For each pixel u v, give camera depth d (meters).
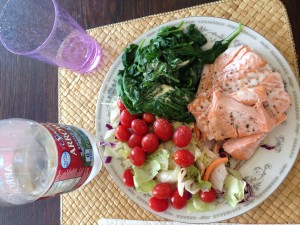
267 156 0.32
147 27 0.39
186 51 0.34
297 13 0.34
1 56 0.44
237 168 0.33
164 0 0.39
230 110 0.31
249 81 0.32
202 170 0.32
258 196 0.31
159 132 0.33
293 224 0.31
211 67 0.34
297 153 0.31
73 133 0.33
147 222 0.35
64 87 0.41
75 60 0.40
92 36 0.41
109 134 0.36
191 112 0.33
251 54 0.31
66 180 0.31
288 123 0.31
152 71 0.34
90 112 0.40
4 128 0.35
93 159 0.35
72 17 0.42
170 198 0.33
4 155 0.32
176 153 0.32
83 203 0.38
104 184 0.38
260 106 0.30
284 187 0.32
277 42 0.34
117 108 0.36
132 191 0.35
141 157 0.33
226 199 0.32
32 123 0.33
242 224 0.33
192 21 0.35
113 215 0.37
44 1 0.38
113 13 0.41
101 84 0.40
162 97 0.34
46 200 0.40
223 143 0.33
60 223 0.39
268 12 0.35
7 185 0.32
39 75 0.43
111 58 0.40
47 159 0.31
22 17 0.38
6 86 0.44
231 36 0.34
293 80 0.31
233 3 0.36
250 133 0.31
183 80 0.35
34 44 0.40
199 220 0.32
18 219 0.41
